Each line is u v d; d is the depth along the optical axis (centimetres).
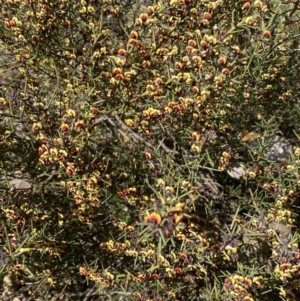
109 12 290
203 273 284
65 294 339
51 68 328
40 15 293
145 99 298
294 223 306
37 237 285
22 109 281
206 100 267
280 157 350
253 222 284
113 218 321
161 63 283
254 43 265
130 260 318
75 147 263
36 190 302
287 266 248
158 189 284
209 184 324
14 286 346
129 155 322
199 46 255
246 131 307
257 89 316
